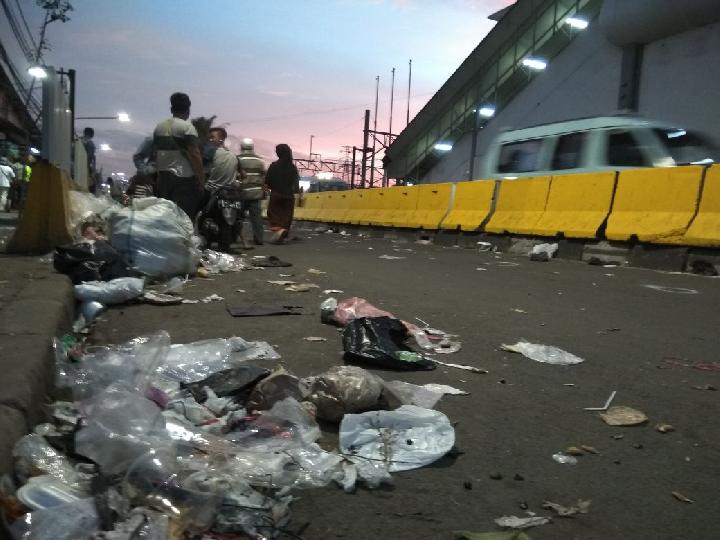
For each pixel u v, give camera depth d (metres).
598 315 5.10
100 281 5.09
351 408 2.46
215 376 2.70
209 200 9.13
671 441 2.51
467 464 2.24
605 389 3.16
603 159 10.41
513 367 3.50
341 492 1.98
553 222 10.65
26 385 2.09
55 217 6.89
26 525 1.48
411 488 2.04
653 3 19.48
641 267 8.91
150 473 1.75
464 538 1.72
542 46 26.55
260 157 11.19
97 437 1.87
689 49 19.66
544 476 2.17
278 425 2.29
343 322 4.29
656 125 10.37
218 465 1.91
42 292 4.03
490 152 13.40
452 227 13.52
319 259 9.24
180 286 5.76
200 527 1.64
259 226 11.84
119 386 2.21
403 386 2.96
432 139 36.38
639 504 1.99
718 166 8.16
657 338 4.30
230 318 4.51
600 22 22.31
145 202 6.38
